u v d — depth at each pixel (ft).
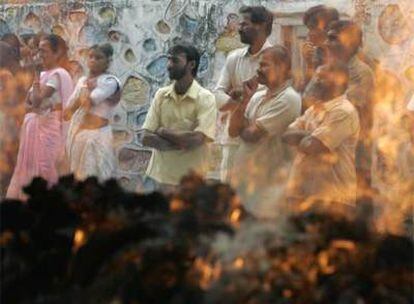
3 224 11.38
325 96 41.01
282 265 9.55
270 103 41.68
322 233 10.23
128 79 56.44
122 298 9.56
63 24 57.57
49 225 11.35
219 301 9.21
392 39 49.14
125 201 11.53
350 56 43.14
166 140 44.88
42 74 51.13
